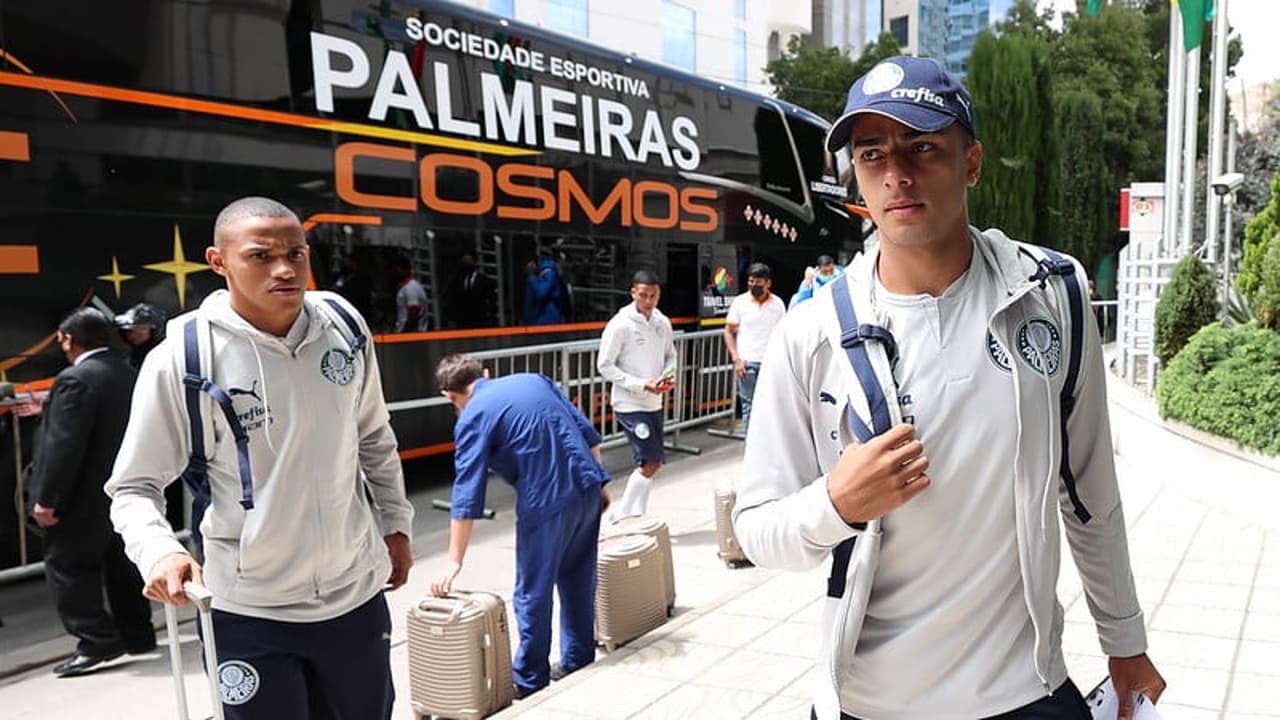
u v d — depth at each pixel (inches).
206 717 174.2
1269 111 1349.7
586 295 389.7
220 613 104.1
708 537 283.4
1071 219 1139.3
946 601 67.5
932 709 68.4
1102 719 75.7
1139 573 220.1
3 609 235.8
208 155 270.8
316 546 105.0
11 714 175.9
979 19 2137.1
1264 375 269.9
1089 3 551.2
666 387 278.5
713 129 456.1
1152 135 1289.4
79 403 188.5
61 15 242.4
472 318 346.3
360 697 111.0
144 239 257.1
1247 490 265.1
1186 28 453.1
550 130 374.3
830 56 1322.6
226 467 103.2
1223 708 151.9
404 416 326.3
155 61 260.2
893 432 61.7
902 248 66.9
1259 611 193.3
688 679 170.9
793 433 71.6
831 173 535.5
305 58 295.0
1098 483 72.9
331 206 301.6
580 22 1199.6
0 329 230.8
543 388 182.7
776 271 494.6
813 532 63.6
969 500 66.1
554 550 177.0
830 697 69.2
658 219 424.8
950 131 65.1
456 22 339.9
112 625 197.0
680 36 1359.5
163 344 103.4
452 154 337.4
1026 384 65.9
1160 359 377.7
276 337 103.6
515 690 176.9
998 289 67.6
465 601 169.2
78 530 190.7
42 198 238.1
